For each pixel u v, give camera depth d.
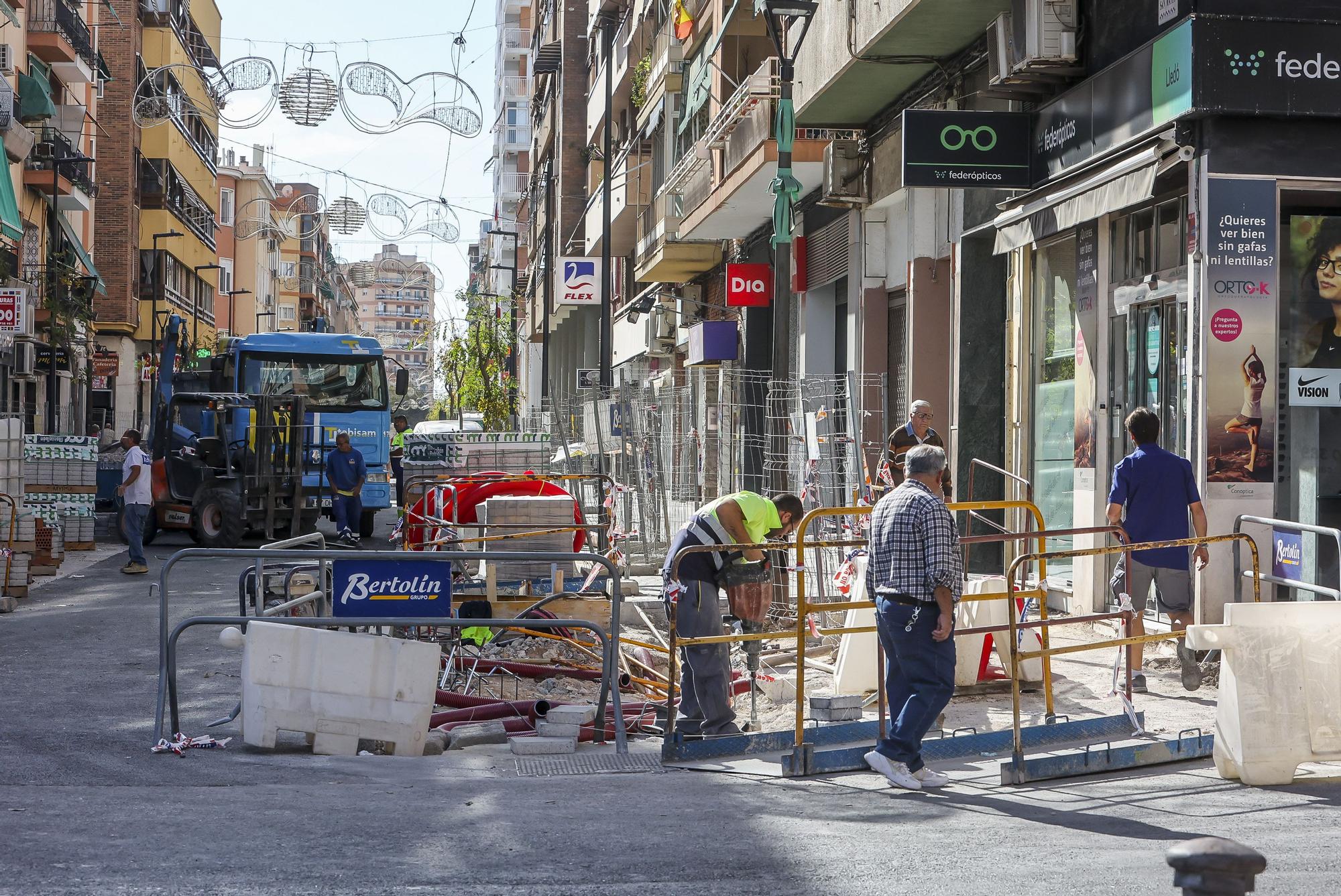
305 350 30.08
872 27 16.88
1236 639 7.90
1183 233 12.60
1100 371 14.11
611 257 46.81
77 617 16.19
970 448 17.72
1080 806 7.41
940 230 19.31
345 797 7.57
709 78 29.05
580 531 15.36
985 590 11.05
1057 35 13.80
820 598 13.59
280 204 123.06
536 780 8.41
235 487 26.41
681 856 6.08
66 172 45.41
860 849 6.27
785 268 17.05
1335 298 11.93
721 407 20.28
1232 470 11.57
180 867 5.69
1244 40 11.47
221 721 10.02
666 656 13.49
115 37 62.12
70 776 8.19
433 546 14.92
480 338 73.25
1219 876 2.54
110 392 60.50
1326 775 8.19
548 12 61.91
